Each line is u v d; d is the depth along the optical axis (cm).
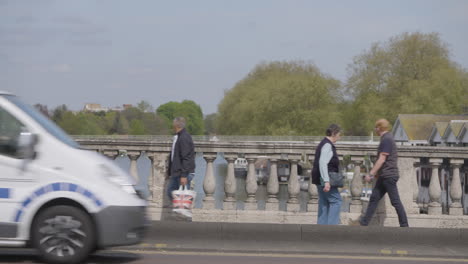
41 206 757
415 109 8344
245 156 1189
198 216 1170
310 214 1170
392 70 9012
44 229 749
